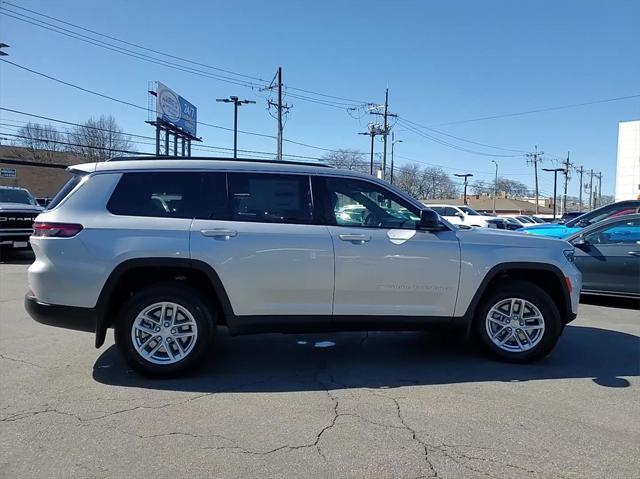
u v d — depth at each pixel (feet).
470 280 17.10
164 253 15.48
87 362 17.48
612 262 29.14
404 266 16.66
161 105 124.16
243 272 15.88
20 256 51.08
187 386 15.34
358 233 16.53
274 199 16.60
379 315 16.75
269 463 10.82
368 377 16.30
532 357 17.60
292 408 13.74
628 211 39.06
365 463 10.85
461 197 344.69
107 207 15.80
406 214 17.30
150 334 15.78
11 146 201.26
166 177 16.29
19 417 12.99
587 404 14.16
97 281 15.34
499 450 11.47
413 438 12.00
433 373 16.71
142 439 11.84
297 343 20.27
